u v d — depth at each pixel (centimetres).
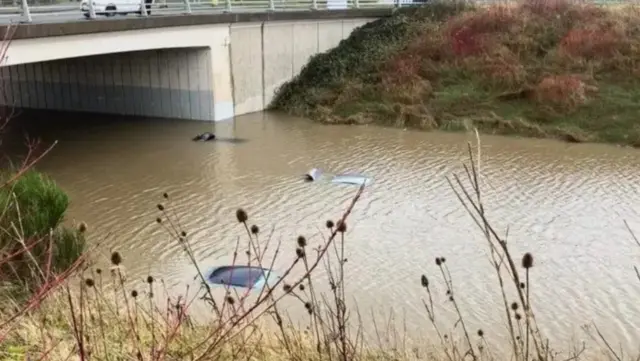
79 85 2772
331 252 1255
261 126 2511
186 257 1231
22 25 1716
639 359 596
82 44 1966
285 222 1434
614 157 2061
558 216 1468
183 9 2441
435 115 2545
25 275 720
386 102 2677
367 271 1177
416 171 1856
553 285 1133
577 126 2386
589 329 955
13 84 2897
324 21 3072
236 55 2655
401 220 1443
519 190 1664
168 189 1694
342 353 482
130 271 1154
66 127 2488
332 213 1491
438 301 1067
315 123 2586
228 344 505
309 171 1838
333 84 2858
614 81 2608
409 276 1162
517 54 2820
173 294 1023
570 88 2517
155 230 1385
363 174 1825
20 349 449
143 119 2641
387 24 3244
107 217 1472
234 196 1631
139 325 526
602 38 2761
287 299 1003
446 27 3055
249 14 2648
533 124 2419
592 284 1138
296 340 568
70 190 1677
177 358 425
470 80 2745
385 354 681
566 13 2986
